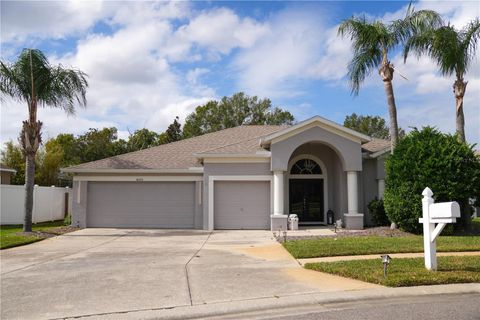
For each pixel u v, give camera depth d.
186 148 23.00
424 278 7.88
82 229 19.61
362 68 18.05
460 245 12.16
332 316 6.20
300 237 15.64
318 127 19.11
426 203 8.74
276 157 19.00
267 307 6.73
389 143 22.48
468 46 17.41
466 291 7.43
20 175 34.88
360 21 17.67
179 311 6.52
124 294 7.52
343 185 19.81
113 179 20.45
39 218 23.75
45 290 7.89
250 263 10.38
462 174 15.30
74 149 43.25
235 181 19.83
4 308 6.78
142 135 46.59
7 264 10.77
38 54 17.50
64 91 17.95
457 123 17.56
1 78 17.14
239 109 54.84
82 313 6.48
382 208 18.77
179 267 9.94
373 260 9.96
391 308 6.55
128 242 15.09
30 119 17.64
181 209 20.44
